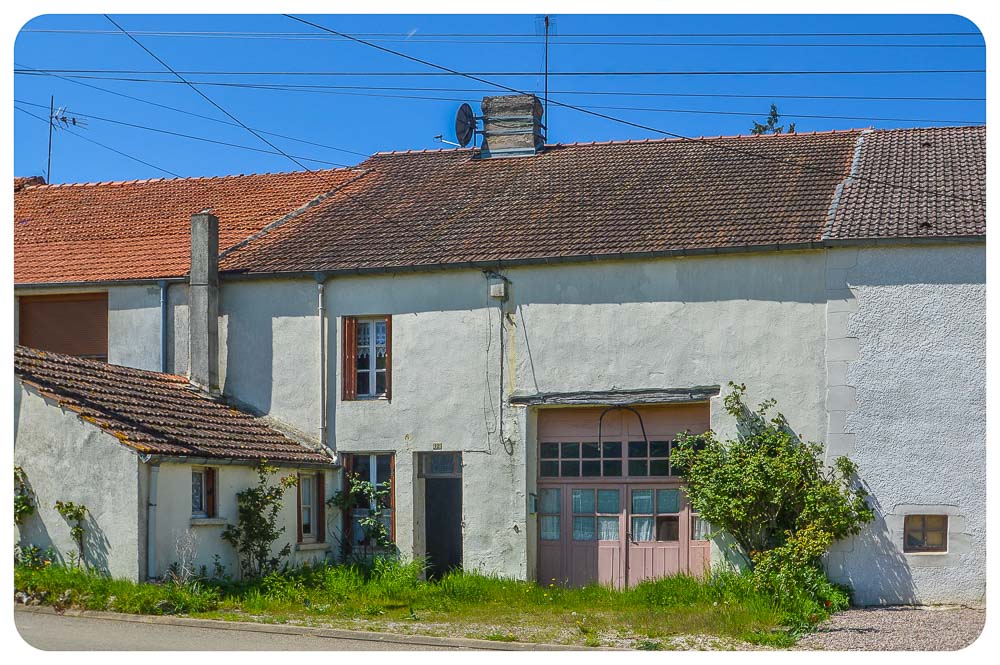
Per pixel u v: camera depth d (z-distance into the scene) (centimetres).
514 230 2125
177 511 1736
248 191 2564
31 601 1594
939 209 1906
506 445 2009
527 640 1474
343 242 2208
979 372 1794
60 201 2655
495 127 2516
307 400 2122
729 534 1870
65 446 1708
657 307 1958
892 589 1798
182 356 2155
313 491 2073
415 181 2461
